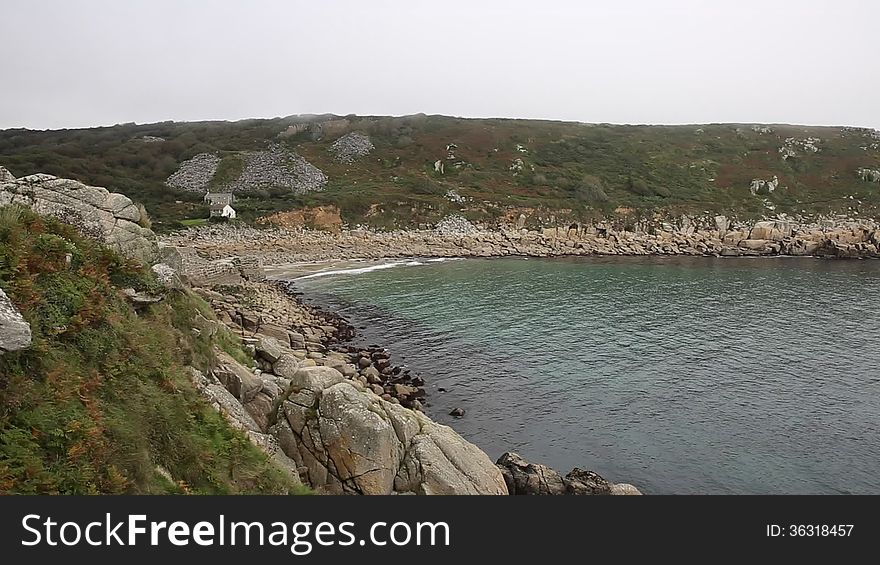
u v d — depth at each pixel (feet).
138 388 36.35
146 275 50.03
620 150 383.45
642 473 71.10
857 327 135.64
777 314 149.18
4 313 28.73
